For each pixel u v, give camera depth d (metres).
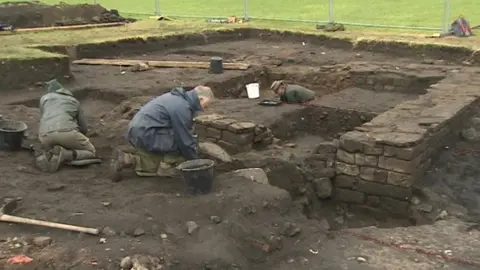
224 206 5.31
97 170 6.59
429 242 5.33
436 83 10.39
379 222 6.95
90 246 4.64
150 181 6.09
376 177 6.99
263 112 9.49
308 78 12.16
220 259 4.63
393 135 7.00
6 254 4.52
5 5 18.33
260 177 6.35
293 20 17.83
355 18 18.05
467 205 6.64
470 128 8.38
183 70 12.70
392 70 11.26
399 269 4.80
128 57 14.69
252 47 15.66
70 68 12.66
